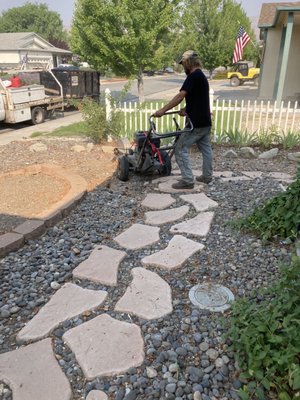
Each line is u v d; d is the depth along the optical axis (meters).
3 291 2.85
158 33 13.99
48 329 2.39
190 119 4.54
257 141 7.50
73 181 5.08
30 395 1.92
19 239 3.45
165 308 2.55
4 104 10.48
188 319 2.45
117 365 2.09
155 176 5.49
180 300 2.65
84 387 1.98
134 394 1.92
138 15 12.95
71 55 46.47
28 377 2.04
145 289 2.77
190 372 2.04
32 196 4.73
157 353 2.18
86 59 15.65
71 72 13.77
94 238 3.62
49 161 6.51
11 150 7.49
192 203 4.36
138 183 5.25
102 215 4.18
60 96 13.04
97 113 7.72
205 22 34.34
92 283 2.90
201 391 1.93
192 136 4.61
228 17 34.22
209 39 34.97
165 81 36.94
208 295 2.69
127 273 3.02
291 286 2.13
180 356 2.16
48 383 2.00
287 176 5.40
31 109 11.47
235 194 4.64
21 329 2.42
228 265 3.07
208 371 2.05
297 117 9.64
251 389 1.87
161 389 1.94
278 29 16.11
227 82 34.34
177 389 1.94
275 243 3.34
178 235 3.60
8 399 1.92
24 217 4.07
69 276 3.00
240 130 8.14
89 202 4.56
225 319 2.39
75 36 15.89
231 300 2.61
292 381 1.71
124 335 2.31
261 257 3.15
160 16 13.45
